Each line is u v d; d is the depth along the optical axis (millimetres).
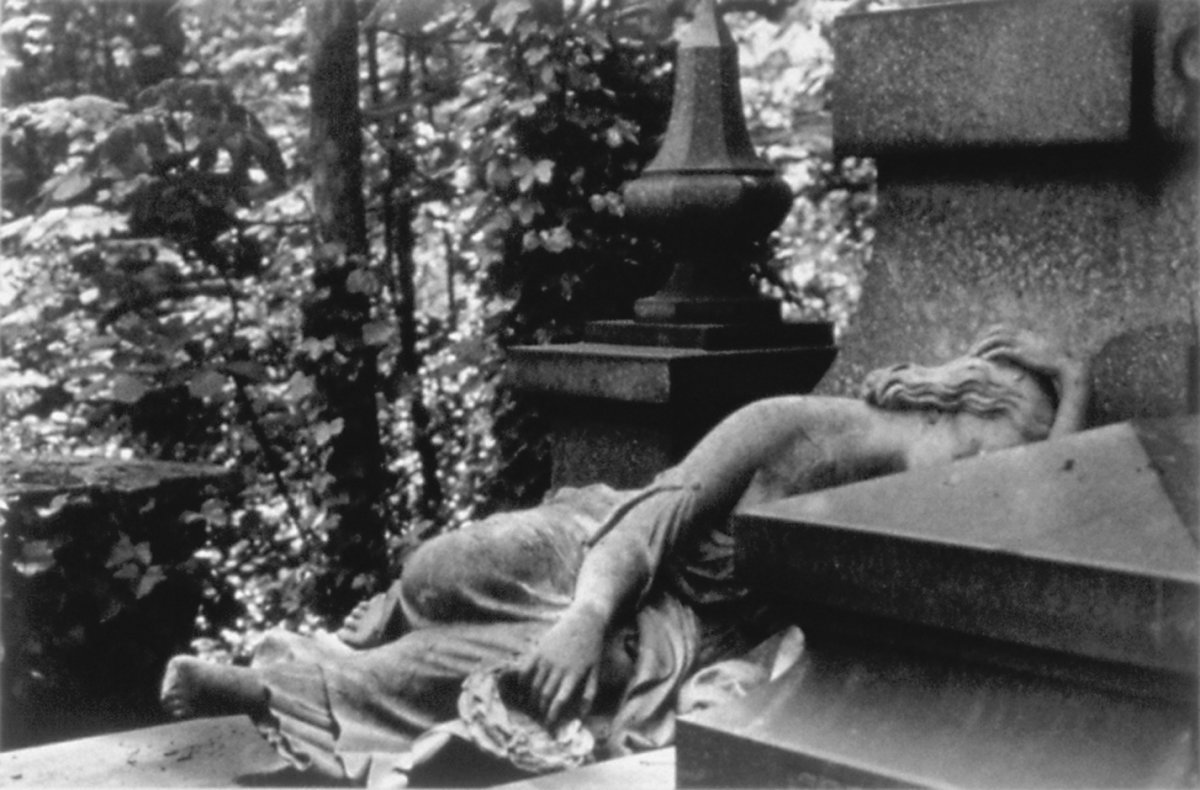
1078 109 6195
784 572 4055
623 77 9289
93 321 11273
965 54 6527
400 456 10469
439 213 11180
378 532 9219
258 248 9539
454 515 10094
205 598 9258
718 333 7598
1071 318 6387
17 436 11062
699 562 6301
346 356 9031
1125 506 3842
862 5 12172
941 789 3570
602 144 9109
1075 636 3553
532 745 5633
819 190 12898
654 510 6230
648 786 5055
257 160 9805
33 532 8312
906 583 3828
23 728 8359
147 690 8781
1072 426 6195
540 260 9117
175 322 9211
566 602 6098
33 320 11227
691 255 7930
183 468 9008
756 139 12680
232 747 6059
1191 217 6117
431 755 5602
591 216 9117
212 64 12078
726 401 7445
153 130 9336
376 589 9148
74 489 8438
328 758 5797
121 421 9492
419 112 11062
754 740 3918
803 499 4184
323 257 9102
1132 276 6250
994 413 6336
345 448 9117
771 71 12852
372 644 6414
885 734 3785
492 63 9453
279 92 12016
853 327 7023
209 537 9328
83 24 12602
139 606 8695
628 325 7859
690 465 6348
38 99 12695
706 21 7949
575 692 5773
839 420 6473
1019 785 3523
